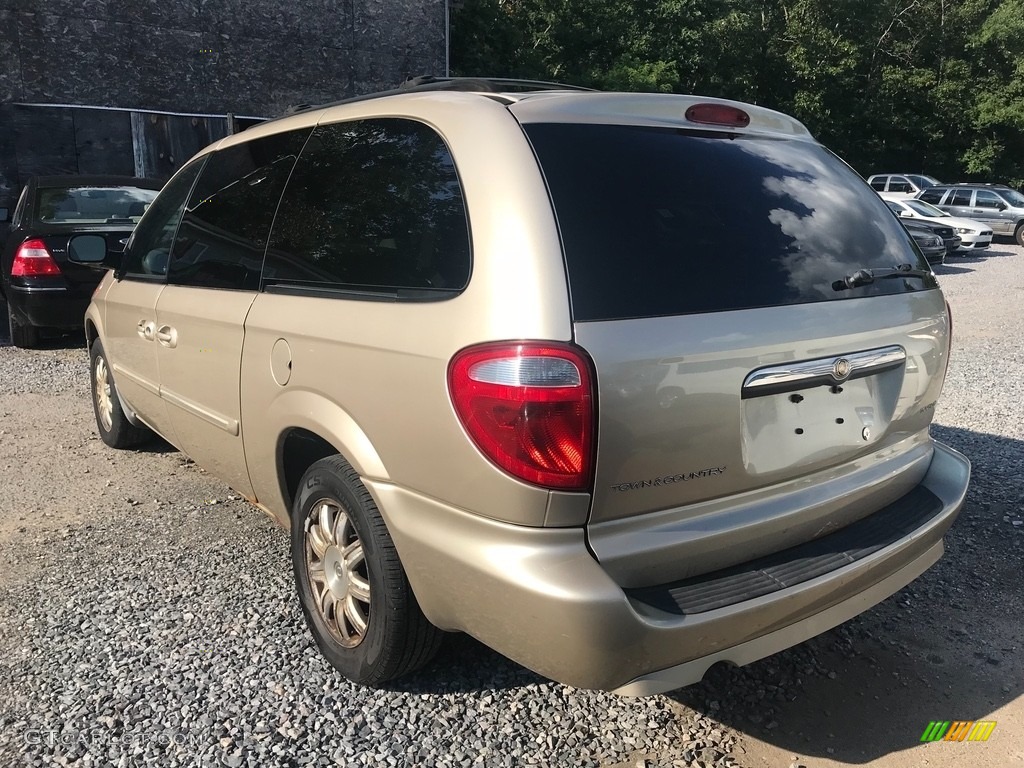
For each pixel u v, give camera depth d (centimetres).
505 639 219
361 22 1489
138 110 1314
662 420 212
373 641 263
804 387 241
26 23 1206
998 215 2238
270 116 1437
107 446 533
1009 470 493
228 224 341
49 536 398
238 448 324
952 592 356
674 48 2427
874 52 3322
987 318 1105
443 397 219
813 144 301
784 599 226
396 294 243
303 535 295
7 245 804
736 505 233
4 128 1213
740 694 284
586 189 226
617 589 204
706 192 246
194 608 332
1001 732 266
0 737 255
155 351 387
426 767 245
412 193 250
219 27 1360
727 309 227
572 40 2288
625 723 267
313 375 267
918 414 289
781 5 2948
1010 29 3250
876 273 268
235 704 271
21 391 671
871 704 280
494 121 237
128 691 278
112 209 834
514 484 206
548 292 207
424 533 231
